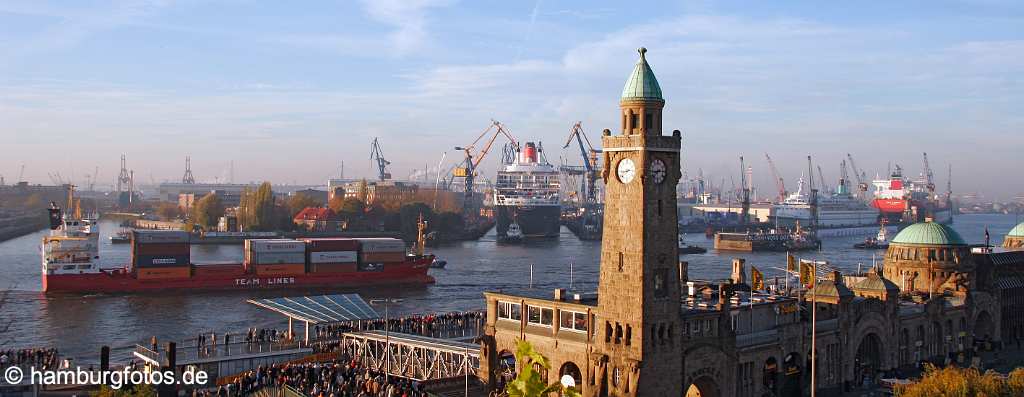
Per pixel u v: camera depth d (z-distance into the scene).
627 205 117.06
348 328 175.75
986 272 184.88
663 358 116.88
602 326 119.50
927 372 116.62
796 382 137.88
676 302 118.38
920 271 182.88
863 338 150.25
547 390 43.09
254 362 148.12
